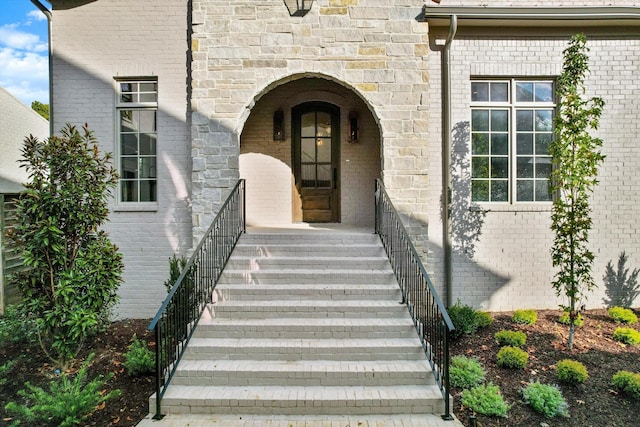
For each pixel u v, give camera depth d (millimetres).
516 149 6277
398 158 5594
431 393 3602
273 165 7078
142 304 6188
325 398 3510
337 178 7250
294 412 3512
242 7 5547
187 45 6168
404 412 3523
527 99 6270
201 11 5547
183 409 3514
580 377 3859
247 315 4473
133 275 6191
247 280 4902
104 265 4578
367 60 5578
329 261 5102
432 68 6074
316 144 7301
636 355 4484
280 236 5504
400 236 4969
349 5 5574
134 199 6422
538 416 3525
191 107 5695
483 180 6285
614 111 6109
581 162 4633
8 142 10664
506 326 5340
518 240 6137
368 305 4484
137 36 6176
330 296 4703
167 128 6219
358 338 4230
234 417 3467
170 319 3934
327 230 6148
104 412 3590
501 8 5621
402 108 5602
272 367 3809
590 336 5000
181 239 6219
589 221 4695
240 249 5316
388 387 3727
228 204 5422
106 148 6219
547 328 5254
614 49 6105
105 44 6191
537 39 6102
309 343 4078
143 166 6410
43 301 4352
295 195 7258
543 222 6121
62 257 4363
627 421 3455
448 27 6023
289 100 7047
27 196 4336
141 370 4156
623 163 6125
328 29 5555
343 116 7051
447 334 3479
